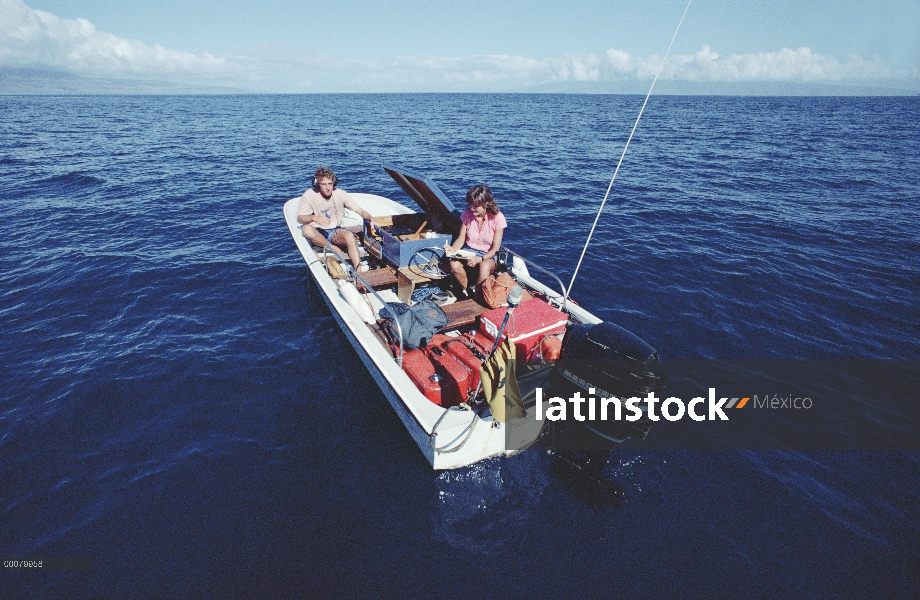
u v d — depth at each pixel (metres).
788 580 3.14
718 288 7.63
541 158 21.05
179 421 4.69
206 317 6.71
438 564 3.24
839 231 10.55
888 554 3.34
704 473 3.99
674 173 17.55
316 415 4.76
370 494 3.81
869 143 27.69
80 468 4.12
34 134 28.42
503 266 5.39
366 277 5.71
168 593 3.09
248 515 3.66
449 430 3.57
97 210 11.98
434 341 4.40
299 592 3.08
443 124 40.12
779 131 35.69
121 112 55.75
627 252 9.20
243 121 42.31
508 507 3.64
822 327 6.46
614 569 3.20
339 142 26.72
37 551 3.39
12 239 9.74
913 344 6.05
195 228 10.72
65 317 6.68
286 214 7.85
